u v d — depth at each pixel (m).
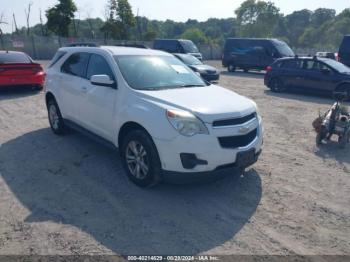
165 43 25.17
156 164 4.25
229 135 4.14
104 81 4.84
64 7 43.19
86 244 3.38
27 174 5.06
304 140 7.17
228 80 19.19
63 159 5.66
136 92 4.65
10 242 3.40
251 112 4.54
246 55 23.50
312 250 3.37
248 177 5.09
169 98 4.41
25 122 8.05
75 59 6.22
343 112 6.63
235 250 3.34
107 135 5.19
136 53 5.58
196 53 24.81
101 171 5.18
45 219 3.83
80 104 5.76
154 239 3.48
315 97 13.27
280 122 8.78
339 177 5.18
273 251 3.34
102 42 41.25
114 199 4.31
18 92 12.34
